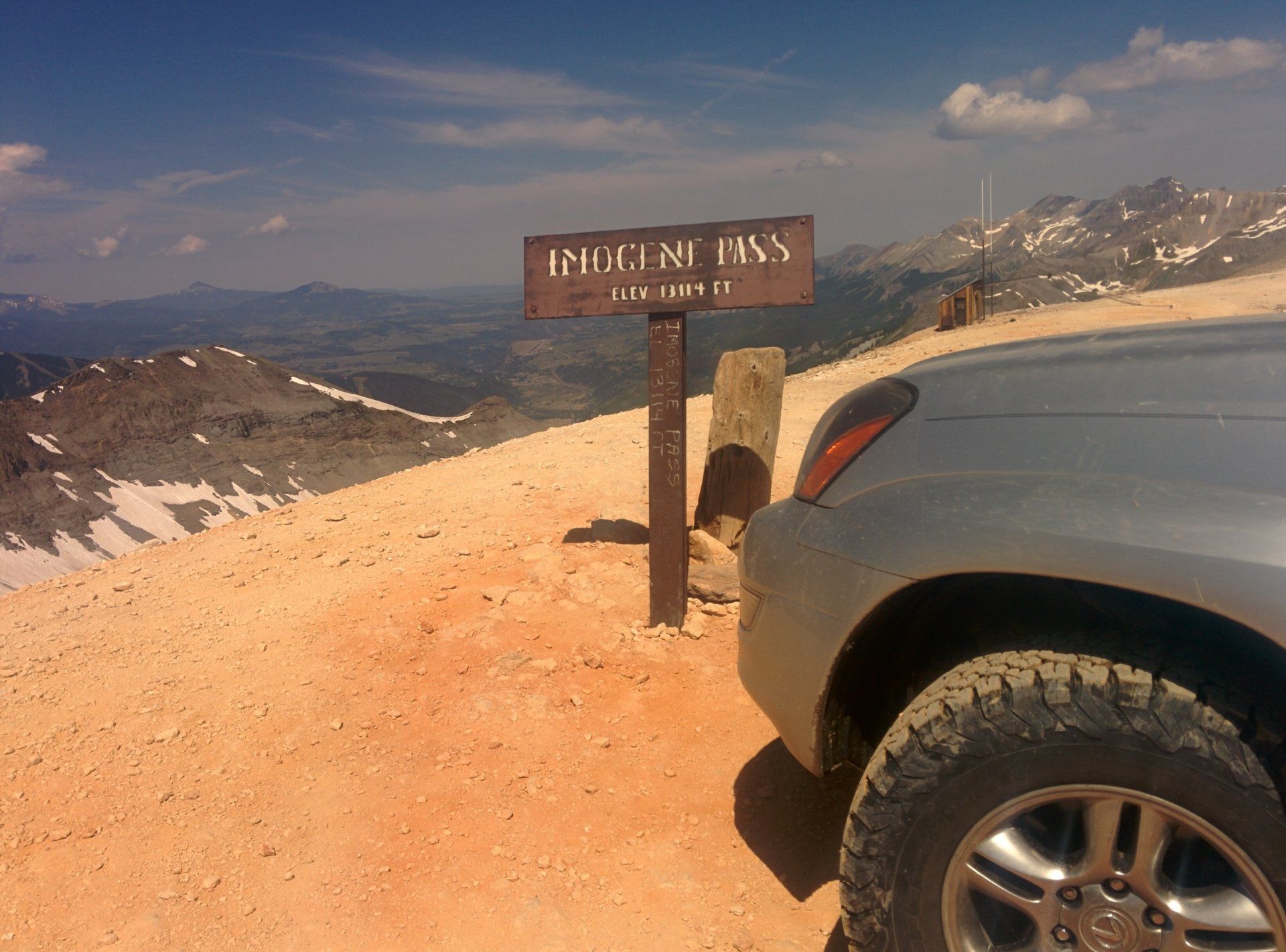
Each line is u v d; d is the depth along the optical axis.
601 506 6.78
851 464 2.40
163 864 3.06
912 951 2.01
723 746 3.77
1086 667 1.85
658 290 4.72
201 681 4.32
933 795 1.95
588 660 4.44
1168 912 1.75
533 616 4.89
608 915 2.80
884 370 15.44
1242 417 1.88
